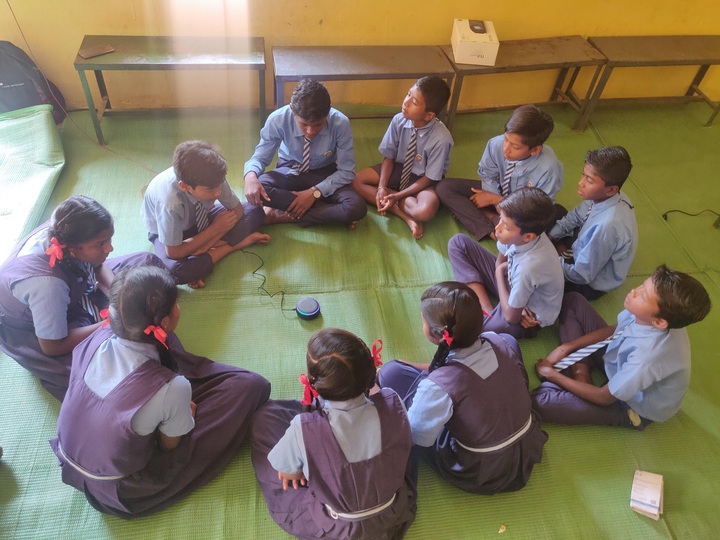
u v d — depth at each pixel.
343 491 1.28
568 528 1.61
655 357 1.63
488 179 2.54
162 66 2.56
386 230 2.53
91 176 2.63
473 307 1.43
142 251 2.17
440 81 2.25
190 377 1.73
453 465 1.61
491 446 1.51
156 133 2.91
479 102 3.39
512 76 3.29
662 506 1.67
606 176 1.97
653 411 1.75
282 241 2.42
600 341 1.94
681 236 2.64
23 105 2.77
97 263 1.65
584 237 2.13
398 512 1.39
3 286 1.61
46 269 1.58
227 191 2.13
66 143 2.80
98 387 1.34
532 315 2.03
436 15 2.96
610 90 3.50
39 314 1.57
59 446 1.49
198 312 2.09
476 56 2.84
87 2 2.63
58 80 2.89
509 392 1.49
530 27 3.11
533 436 1.59
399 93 3.25
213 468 1.62
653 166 3.05
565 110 3.41
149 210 2.08
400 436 1.33
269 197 2.41
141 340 1.34
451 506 1.64
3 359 1.88
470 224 2.48
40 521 1.52
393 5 2.88
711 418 1.92
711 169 3.06
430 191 2.53
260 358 1.97
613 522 1.64
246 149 2.88
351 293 2.23
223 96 3.08
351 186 2.54
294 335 2.06
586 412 1.82
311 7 2.81
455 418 1.49
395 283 2.29
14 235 2.23
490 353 1.50
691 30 3.25
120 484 1.44
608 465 1.77
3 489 1.58
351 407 1.31
